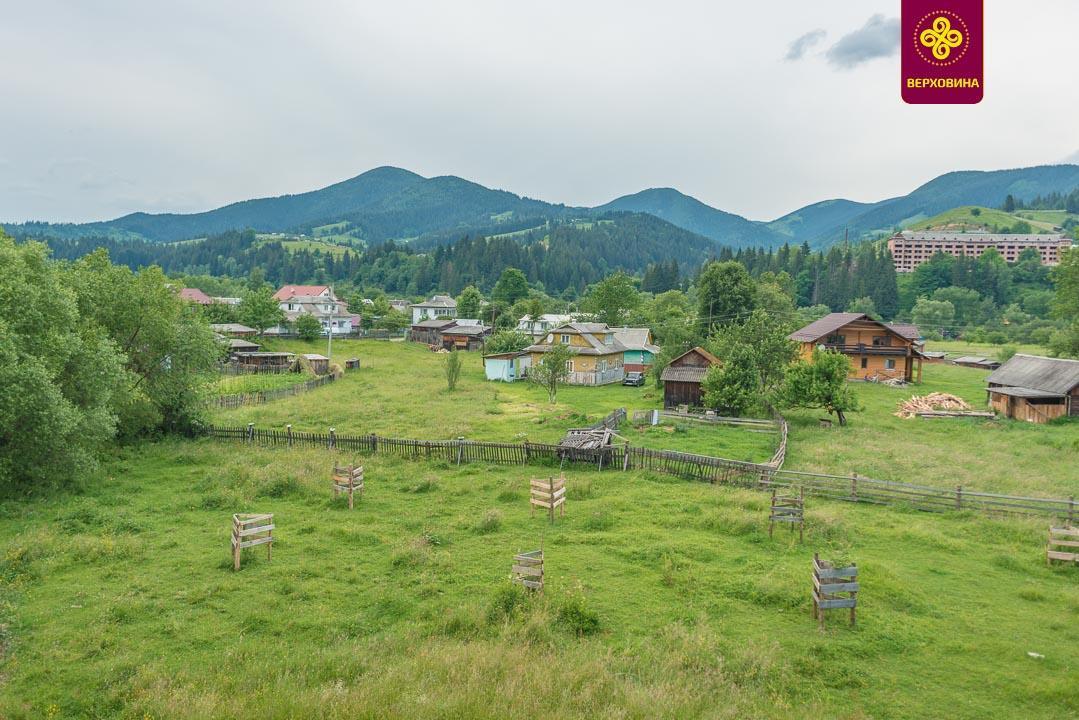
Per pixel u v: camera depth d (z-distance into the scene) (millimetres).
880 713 13188
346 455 35844
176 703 12891
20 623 16578
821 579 16422
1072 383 49844
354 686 13469
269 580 19484
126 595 18281
